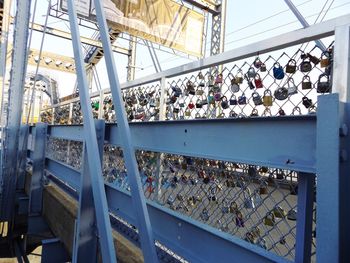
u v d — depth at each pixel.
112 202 2.16
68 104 4.69
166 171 2.00
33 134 4.70
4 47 6.03
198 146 1.38
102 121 2.15
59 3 5.41
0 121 4.98
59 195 3.55
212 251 1.27
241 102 1.41
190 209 1.77
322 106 0.82
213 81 1.62
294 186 1.19
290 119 0.96
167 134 1.62
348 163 0.81
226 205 1.54
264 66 1.30
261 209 1.37
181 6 6.92
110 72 1.34
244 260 1.13
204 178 1.71
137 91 2.48
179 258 1.62
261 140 1.07
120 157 2.54
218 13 7.15
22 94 4.43
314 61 1.11
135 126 1.92
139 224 1.15
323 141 0.81
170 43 6.78
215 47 7.08
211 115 1.62
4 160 4.43
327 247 0.78
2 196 4.47
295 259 1.00
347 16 0.94
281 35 1.18
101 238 1.23
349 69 0.92
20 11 4.17
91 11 5.50
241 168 1.47
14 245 4.57
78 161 3.62
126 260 1.83
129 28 6.12
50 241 2.91
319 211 0.80
